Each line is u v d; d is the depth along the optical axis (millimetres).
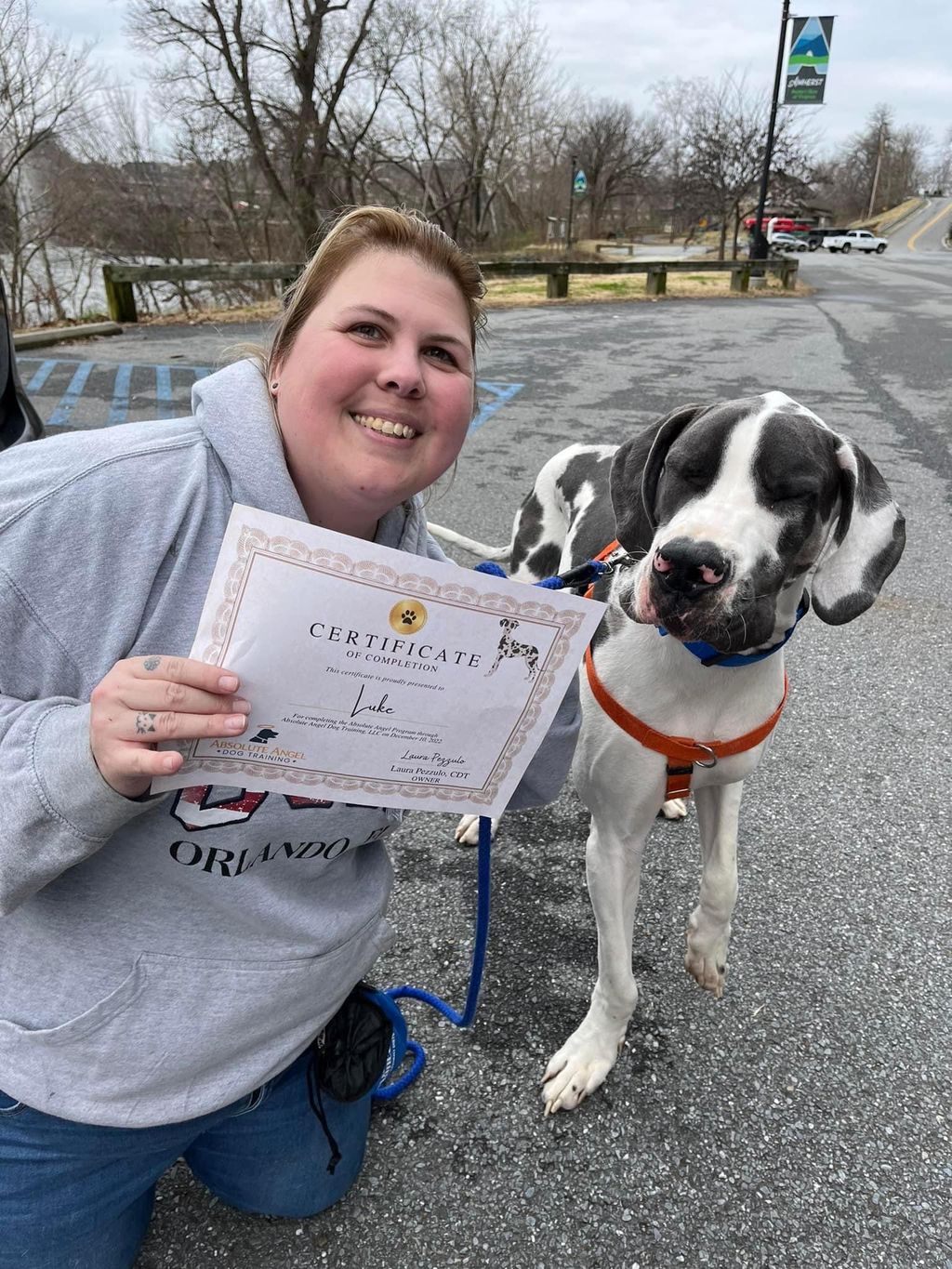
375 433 1306
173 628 1300
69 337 11172
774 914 2600
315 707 1233
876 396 8508
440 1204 1846
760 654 1860
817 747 3350
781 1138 1987
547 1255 1758
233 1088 1518
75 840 1172
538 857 2855
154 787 1171
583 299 16578
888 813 3002
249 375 1393
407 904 2654
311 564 1120
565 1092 2039
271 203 20891
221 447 1334
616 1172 1913
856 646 4070
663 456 2029
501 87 26656
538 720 1404
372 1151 1949
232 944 1469
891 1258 1760
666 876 2781
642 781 1987
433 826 3004
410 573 1172
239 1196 1757
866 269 28531
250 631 1134
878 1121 2025
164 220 20188
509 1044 2211
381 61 20750
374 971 2420
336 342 1274
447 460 1407
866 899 2652
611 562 2281
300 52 19328
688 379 9219
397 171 26109
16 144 15516
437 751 1367
